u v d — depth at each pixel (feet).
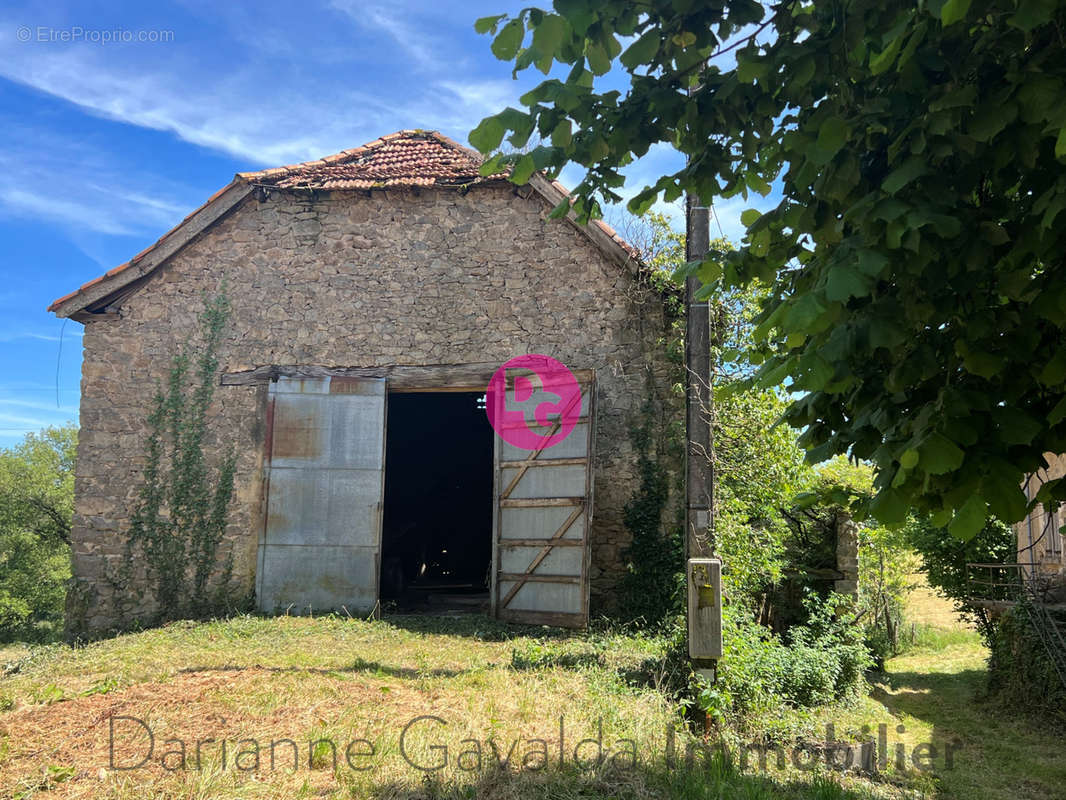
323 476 31.96
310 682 18.24
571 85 9.07
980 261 7.94
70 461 117.91
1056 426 8.30
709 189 10.80
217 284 33.47
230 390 32.86
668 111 9.79
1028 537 39.14
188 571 31.65
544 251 32.50
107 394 32.60
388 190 33.42
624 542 30.35
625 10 8.77
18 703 16.46
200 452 32.40
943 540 42.50
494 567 30.55
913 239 7.34
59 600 113.29
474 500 61.16
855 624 33.35
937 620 64.23
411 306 32.99
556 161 9.76
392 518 50.16
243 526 31.99
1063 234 7.64
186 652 23.04
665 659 22.00
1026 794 21.61
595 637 26.53
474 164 35.14
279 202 33.91
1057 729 29.63
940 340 9.04
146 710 15.60
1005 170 8.26
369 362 32.81
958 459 6.96
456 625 28.91
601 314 31.78
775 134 10.05
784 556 34.24
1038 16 6.51
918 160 7.56
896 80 8.43
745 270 10.56
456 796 11.98
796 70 8.64
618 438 31.01
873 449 9.37
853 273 7.04
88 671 20.21
